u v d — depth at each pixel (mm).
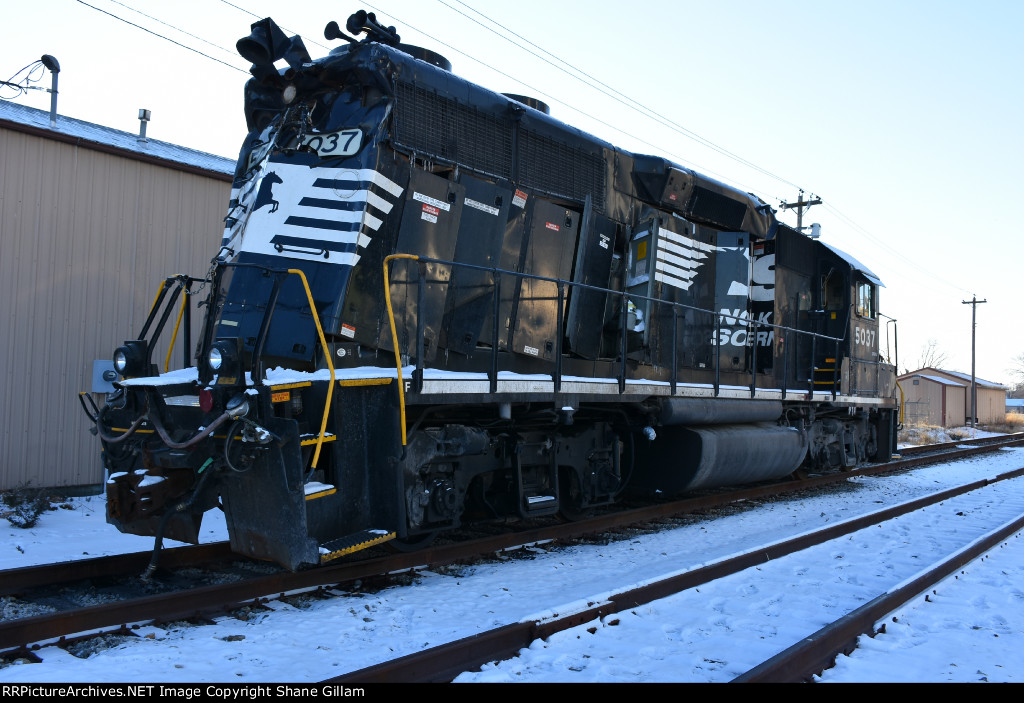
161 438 4906
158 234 9898
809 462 12047
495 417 6566
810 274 11727
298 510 4660
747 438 9281
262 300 5758
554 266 7293
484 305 6543
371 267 5672
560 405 6645
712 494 10250
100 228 9367
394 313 5797
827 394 11422
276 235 5871
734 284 9734
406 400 5281
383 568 5598
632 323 7973
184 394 4926
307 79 6113
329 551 4781
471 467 6242
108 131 10750
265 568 5742
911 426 36312
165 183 9984
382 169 5742
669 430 8633
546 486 7082
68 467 9070
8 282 8602
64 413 9031
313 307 5047
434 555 5977
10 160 8641
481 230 6543
